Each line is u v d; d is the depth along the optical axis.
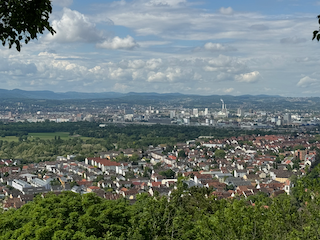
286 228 79.69
